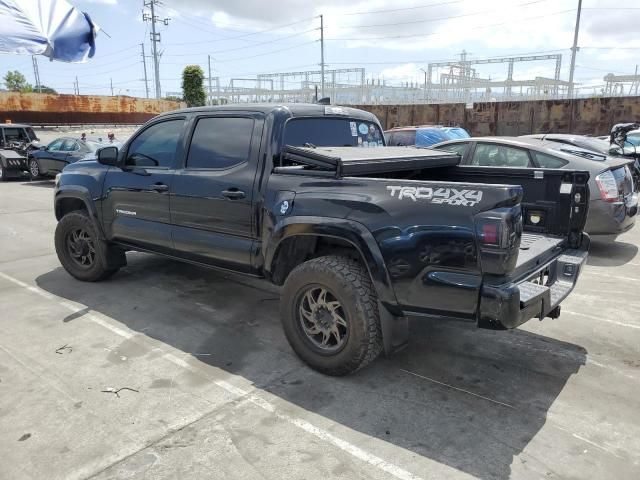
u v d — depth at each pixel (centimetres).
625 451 278
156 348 403
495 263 282
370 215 321
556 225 414
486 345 411
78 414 309
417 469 262
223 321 459
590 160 666
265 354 394
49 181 1692
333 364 348
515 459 271
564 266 379
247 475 257
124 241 511
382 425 301
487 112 2336
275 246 368
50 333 430
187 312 480
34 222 949
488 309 287
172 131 459
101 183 516
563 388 345
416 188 307
